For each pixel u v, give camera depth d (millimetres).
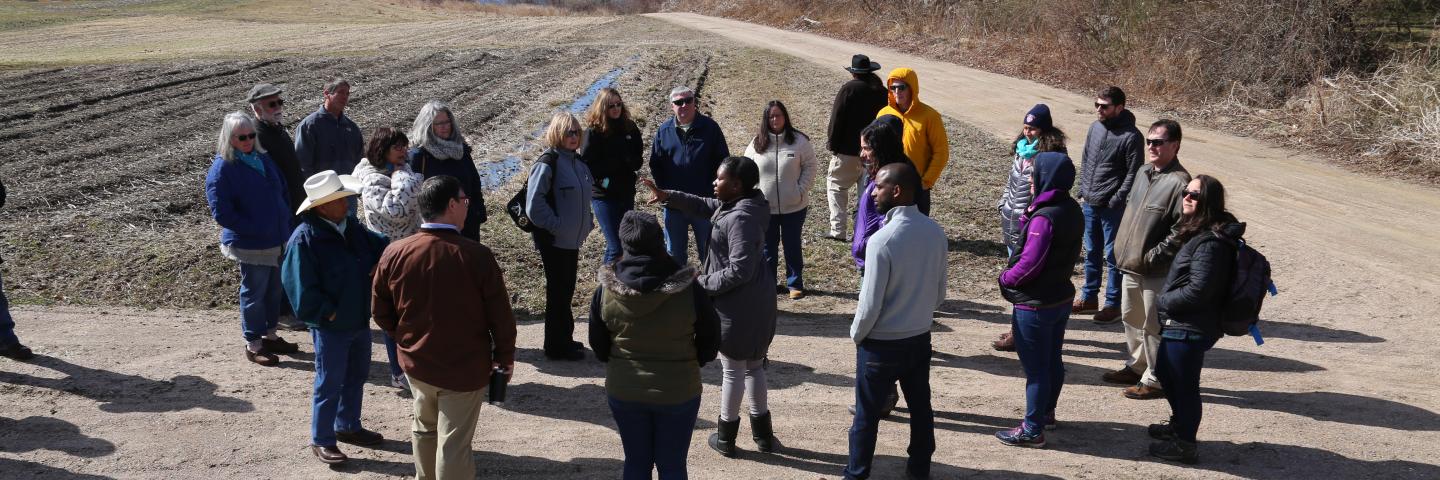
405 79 24125
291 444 5137
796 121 17766
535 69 26797
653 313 4098
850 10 40719
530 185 6062
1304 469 4910
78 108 18141
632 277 4086
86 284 7953
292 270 4660
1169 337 4797
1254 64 19797
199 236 9453
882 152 5449
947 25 32938
